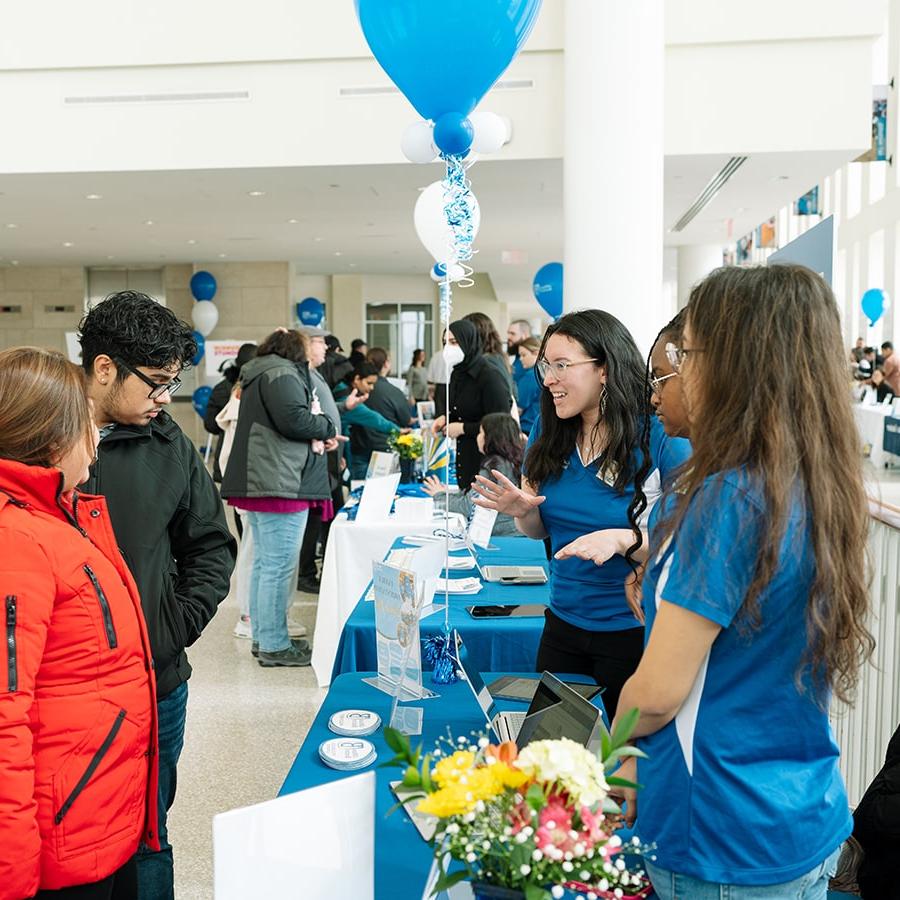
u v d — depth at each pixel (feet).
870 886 5.64
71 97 24.20
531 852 3.05
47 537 4.48
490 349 17.66
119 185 26.58
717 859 3.68
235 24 23.70
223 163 24.17
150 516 5.92
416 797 3.34
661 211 20.61
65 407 4.65
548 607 8.20
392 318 62.13
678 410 5.32
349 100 23.85
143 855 5.99
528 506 7.30
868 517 3.70
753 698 3.71
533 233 38.60
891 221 53.31
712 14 22.70
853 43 22.72
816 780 3.79
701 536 3.58
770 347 3.61
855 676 3.75
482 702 6.15
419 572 6.84
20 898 4.18
